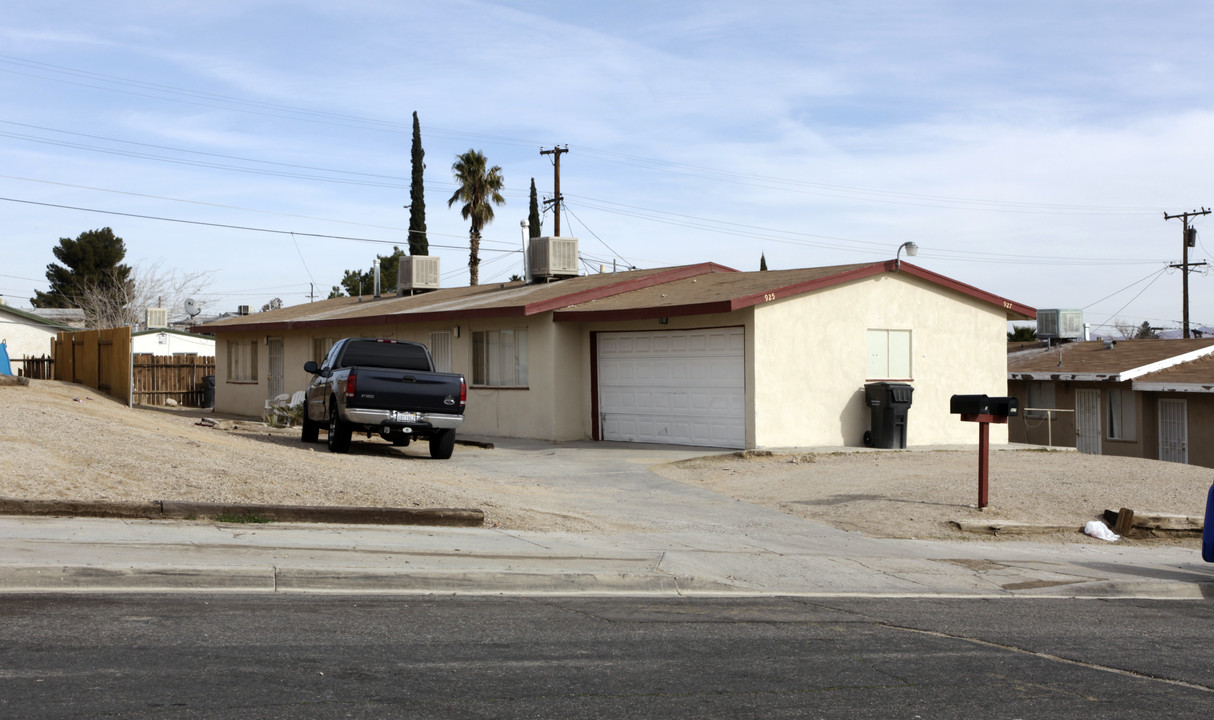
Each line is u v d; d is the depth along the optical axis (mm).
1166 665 6879
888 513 13117
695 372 19844
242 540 9031
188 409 32219
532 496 13672
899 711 5516
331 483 11812
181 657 5809
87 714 4754
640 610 7945
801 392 19328
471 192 49094
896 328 20875
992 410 13289
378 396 17031
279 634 6480
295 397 25312
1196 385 25656
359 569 8234
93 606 6891
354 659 5996
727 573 9539
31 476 10289
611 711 5250
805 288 19188
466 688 5520
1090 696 6004
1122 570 10555
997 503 13570
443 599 7957
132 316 61438
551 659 6250
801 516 13086
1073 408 30125
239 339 31297
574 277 27219
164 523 9523
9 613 6562
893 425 19594
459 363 23828
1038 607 8836
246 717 4832
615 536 11000
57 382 28812
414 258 30625
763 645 6922
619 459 18250
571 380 21547
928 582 9695
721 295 19250
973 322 22172
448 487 13078
